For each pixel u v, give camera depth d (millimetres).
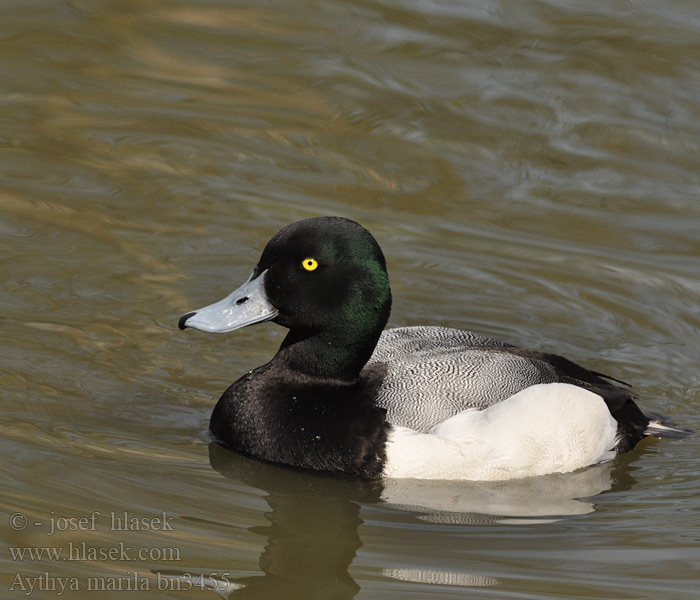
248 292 8422
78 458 8320
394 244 12039
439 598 6891
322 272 8312
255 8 16656
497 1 16859
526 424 8391
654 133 14195
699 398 9914
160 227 12117
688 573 7215
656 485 8594
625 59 15445
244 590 6887
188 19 16375
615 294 11375
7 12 16109
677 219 12734
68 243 11695
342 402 8477
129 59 15445
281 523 7738
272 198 12750
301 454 8375
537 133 14141
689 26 16203
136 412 9180
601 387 8984
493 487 8320
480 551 7508
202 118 14281
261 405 8555
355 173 13344
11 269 11148
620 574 7203
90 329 10344
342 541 7586
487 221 12609
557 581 7105
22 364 9656
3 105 14234
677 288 11492
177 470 8312
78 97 14547
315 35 16047
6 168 12984
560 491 8422
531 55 15562
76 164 13172
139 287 11078
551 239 12328
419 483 8266
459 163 13602
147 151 13547
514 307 11133
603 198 13055
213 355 10234
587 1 16828
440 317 10914
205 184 12953
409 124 14266
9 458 8203
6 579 6836
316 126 14219
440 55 15578
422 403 8422
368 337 8539
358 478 8297
